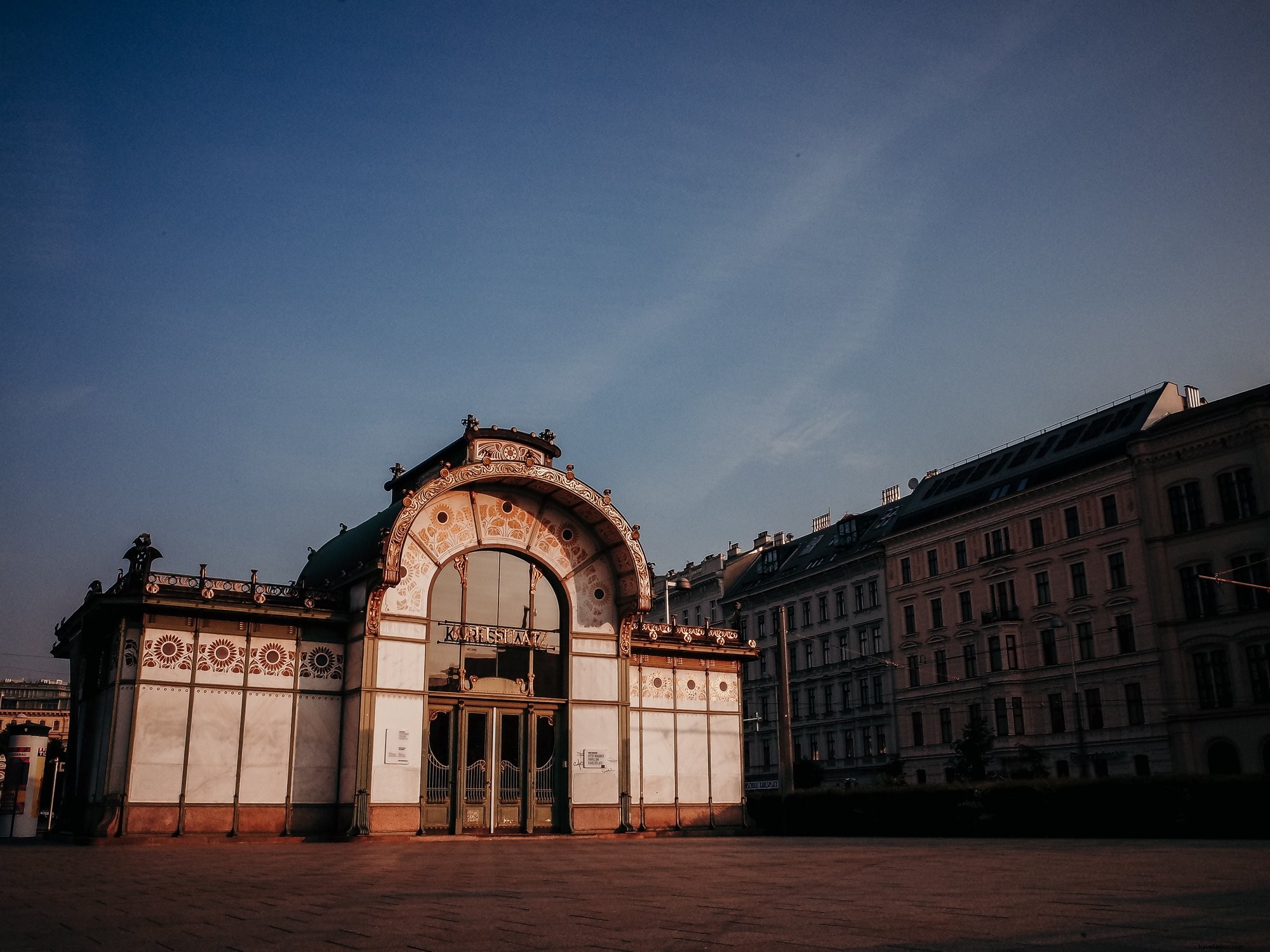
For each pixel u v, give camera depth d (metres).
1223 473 52.12
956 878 13.94
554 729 33.84
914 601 68.06
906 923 8.98
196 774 28.72
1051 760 57.97
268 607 30.28
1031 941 7.77
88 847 25.91
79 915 10.20
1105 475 57.19
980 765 54.56
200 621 29.66
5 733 35.03
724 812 36.91
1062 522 59.44
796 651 77.56
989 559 62.81
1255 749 48.97
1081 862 16.70
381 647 30.88
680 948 7.71
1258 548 50.09
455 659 32.41
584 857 20.20
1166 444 54.41
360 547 34.03
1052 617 58.50
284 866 17.70
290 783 29.86
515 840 30.14
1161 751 52.56
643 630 36.66
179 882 14.33
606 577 35.62
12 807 33.78
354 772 29.92
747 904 10.78
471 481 32.44
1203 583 52.22
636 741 35.91
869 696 70.25
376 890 12.84
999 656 60.69
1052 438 63.88
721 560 90.56
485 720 32.75
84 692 31.19
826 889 12.53
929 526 67.12
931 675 65.75
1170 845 21.86
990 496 64.62
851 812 34.72
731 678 38.50
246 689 29.89
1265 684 49.28
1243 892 11.10
